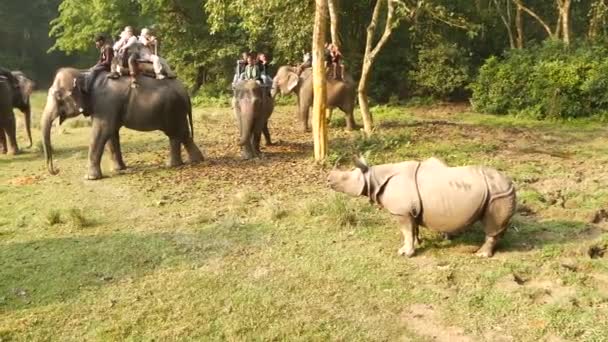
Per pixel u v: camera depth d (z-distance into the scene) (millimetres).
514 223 8070
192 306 6227
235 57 24078
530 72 18500
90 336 5746
